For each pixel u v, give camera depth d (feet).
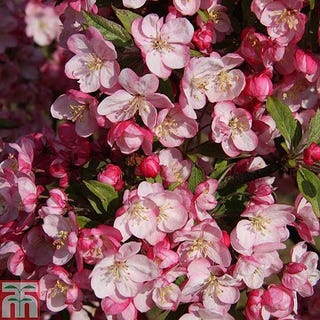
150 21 2.35
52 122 3.36
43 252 2.39
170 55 2.35
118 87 2.37
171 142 2.42
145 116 2.34
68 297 2.30
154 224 2.28
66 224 2.30
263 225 2.38
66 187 2.44
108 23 2.41
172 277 2.28
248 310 2.37
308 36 2.50
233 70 2.42
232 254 2.40
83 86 2.39
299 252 2.47
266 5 2.43
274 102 2.42
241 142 2.47
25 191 2.38
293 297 2.40
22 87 3.45
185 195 2.31
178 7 2.45
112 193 2.33
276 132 2.51
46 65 3.44
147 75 2.29
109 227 2.23
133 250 2.23
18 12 3.27
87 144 2.49
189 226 2.31
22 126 3.40
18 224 2.41
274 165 2.51
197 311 2.37
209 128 2.69
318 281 2.65
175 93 2.48
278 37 2.43
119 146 2.35
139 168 2.38
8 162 2.54
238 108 2.45
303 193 2.38
